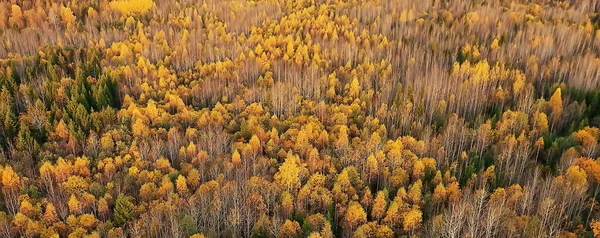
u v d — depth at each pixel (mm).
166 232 49438
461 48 100375
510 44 99312
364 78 88812
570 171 52406
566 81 85562
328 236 47281
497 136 66312
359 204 52094
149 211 52625
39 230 50781
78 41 110750
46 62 95000
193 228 48906
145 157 64375
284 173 56219
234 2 136875
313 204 54094
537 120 67750
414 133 70312
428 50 100000
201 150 63031
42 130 73438
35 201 54594
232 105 79812
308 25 117875
